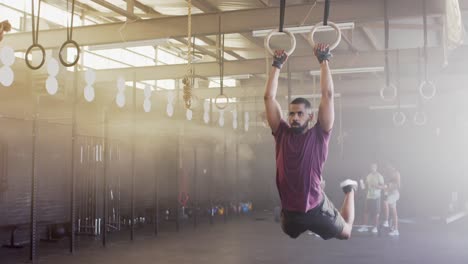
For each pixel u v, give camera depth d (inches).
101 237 419.8
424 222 550.0
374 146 714.2
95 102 426.9
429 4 267.7
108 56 480.7
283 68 410.6
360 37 431.2
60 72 354.9
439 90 516.1
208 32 308.3
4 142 371.9
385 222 422.9
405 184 685.3
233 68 421.4
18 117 356.8
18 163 386.0
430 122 647.8
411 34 425.7
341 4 282.5
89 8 428.1
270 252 333.1
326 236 118.8
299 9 289.4
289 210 114.0
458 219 576.1
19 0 371.6
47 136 414.6
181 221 576.7
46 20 396.8
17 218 383.2
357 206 673.6
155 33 317.4
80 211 444.1
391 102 600.4
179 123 502.0
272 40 434.0
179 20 313.1
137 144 539.8
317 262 292.5
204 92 542.9
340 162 731.4
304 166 110.3
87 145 454.9
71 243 330.0
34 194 296.4
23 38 338.6
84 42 328.5
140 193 544.1
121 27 322.3
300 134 111.2
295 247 356.8
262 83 651.5
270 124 113.3
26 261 297.4
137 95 488.1
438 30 406.6
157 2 381.1
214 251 339.9
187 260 302.5
